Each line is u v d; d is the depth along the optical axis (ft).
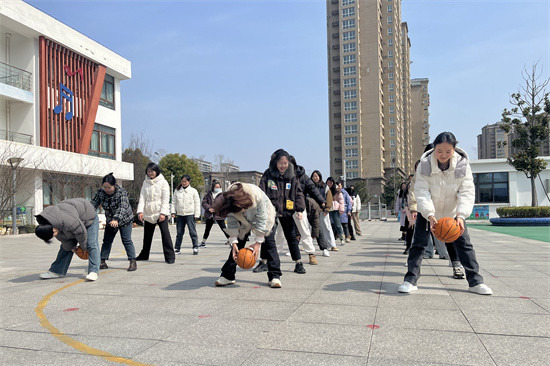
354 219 47.60
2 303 14.25
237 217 15.30
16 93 74.64
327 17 229.04
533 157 67.26
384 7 239.91
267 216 15.11
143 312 12.53
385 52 236.63
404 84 290.35
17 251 37.40
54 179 78.89
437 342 9.26
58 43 82.79
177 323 11.20
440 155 14.12
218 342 9.57
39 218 17.26
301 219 21.48
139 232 70.54
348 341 9.43
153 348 9.27
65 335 10.43
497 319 10.99
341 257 25.43
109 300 14.39
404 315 11.51
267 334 10.07
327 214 27.66
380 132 215.10
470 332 9.93
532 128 66.80
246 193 14.32
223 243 39.96
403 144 275.18
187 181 29.48
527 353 8.52
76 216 17.90
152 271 20.94
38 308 13.42
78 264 24.86
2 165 68.80
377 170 213.05
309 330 10.31
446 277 17.79
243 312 12.19
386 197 202.49
